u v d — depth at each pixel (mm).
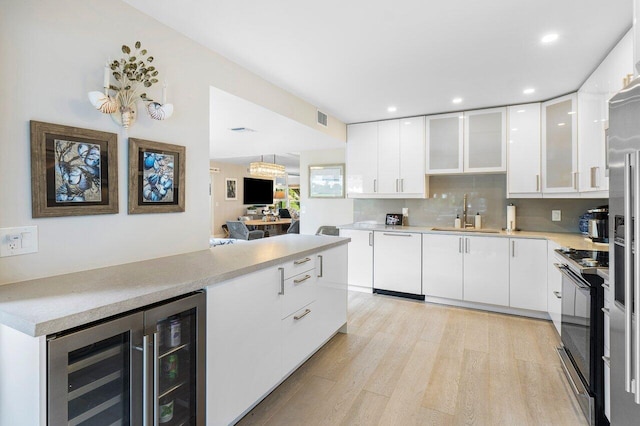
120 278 1521
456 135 4027
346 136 4719
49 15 1532
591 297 1823
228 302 1680
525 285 3459
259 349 1903
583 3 1845
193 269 1708
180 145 2172
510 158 3740
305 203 5887
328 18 2016
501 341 2918
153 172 1994
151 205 1983
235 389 1735
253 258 2016
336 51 2445
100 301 1194
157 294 1327
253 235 6707
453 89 3248
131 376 1259
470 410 1976
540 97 3467
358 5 1883
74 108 1621
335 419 1896
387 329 3180
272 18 2014
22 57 1446
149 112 1898
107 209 1754
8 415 1140
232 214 9758
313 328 2480
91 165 1683
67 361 1073
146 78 1844
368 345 2834
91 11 1691
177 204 2148
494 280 3611
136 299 1249
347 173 4738
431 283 3953
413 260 4051
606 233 2896
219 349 1631
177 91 2156
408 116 4277
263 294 1927
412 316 3523
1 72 1384
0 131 1382
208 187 2385
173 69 2129
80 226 1663
